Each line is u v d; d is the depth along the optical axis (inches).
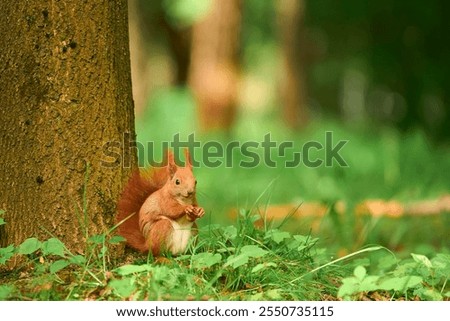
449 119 919.7
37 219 281.1
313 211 468.8
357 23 1067.3
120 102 289.7
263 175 644.1
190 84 1011.3
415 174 573.9
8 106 282.5
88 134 282.2
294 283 274.1
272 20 1434.5
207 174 652.1
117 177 286.2
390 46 989.2
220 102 913.5
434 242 412.5
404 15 967.6
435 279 287.1
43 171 280.5
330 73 1416.1
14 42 280.8
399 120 979.9
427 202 469.1
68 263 259.3
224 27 914.1
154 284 249.6
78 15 280.2
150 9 1350.9
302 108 1161.4
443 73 941.2
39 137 280.4
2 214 283.3
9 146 283.1
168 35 1337.4
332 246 393.7
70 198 280.5
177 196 272.1
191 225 276.4
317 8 1162.6
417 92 959.0
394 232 421.4
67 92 280.2
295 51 1152.2
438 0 936.3
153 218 273.3
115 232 280.4
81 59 281.0
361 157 727.7
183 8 1058.7
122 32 292.5
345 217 413.4
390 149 657.0
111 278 263.3
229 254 282.5
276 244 297.9
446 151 714.2
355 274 254.8
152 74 1578.5
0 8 283.3
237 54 923.4
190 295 253.6
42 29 279.1
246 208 325.4
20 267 275.6
